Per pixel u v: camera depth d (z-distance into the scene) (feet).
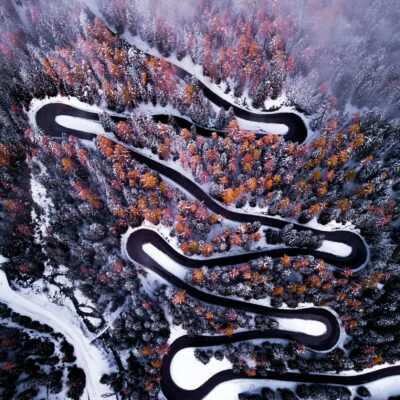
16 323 202.08
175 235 217.97
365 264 220.23
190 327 189.47
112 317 203.51
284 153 236.84
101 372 194.08
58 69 258.37
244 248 218.59
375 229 219.41
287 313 204.95
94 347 199.41
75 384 185.37
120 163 227.40
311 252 222.89
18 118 249.96
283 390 188.03
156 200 212.02
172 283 209.87
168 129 242.37
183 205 210.18
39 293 212.02
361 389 191.42
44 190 231.91
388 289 205.26
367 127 254.47
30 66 262.26
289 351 192.65
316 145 241.76
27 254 217.15
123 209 208.44
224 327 193.36
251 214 232.12
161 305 200.34
